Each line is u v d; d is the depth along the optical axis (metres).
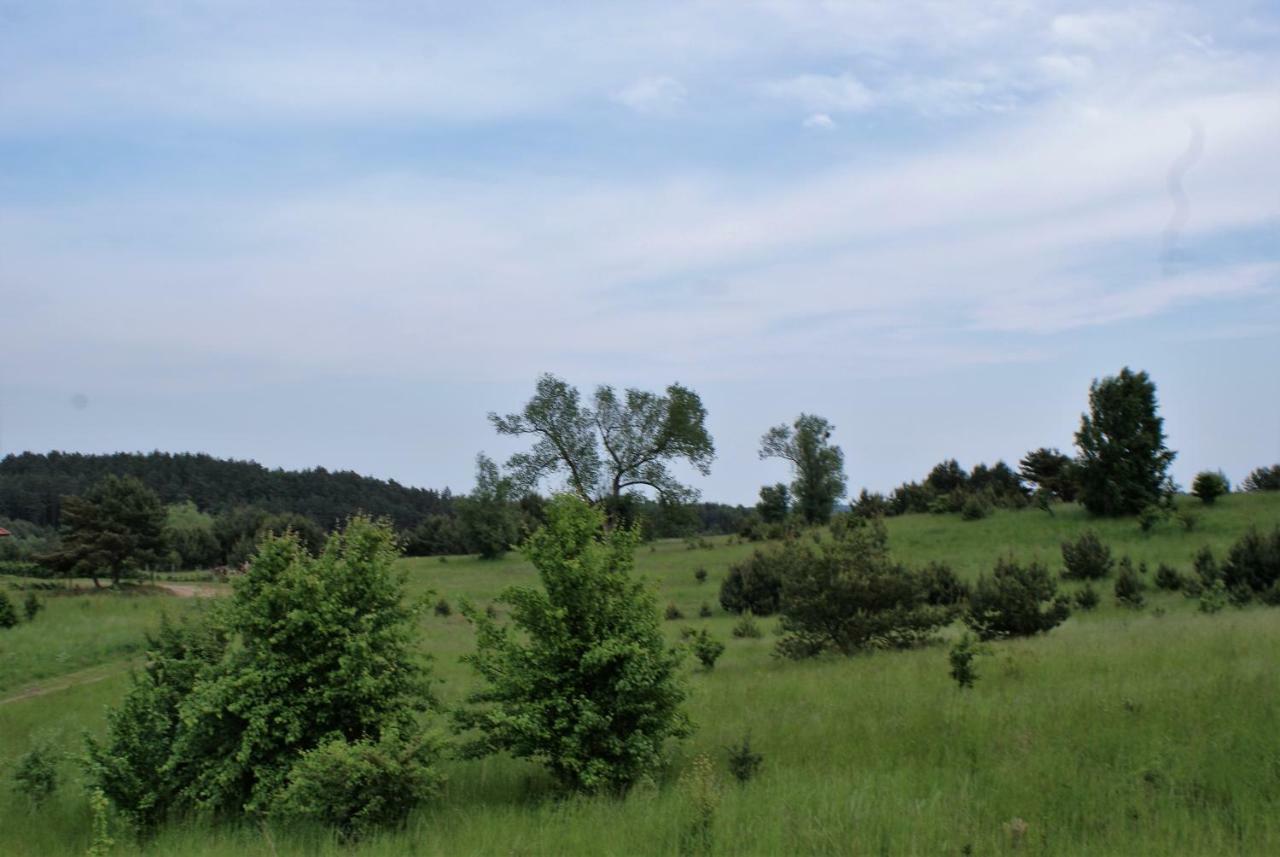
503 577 74.62
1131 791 7.84
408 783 9.58
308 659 10.90
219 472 140.00
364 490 150.50
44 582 57.25
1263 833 6.85
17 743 16.03
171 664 11.84
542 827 8.54
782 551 25.91
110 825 10.62
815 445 95.06
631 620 10.80
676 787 9.35
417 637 11.55
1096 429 66.12
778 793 8.66
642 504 67.62
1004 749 9.38
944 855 6.89
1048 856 6.82
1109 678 12.26
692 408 66.88
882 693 13.34
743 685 16.39
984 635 24.44
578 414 67.19
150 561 58.25
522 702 10.45
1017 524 67.12
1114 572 46.28
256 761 10.60
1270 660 12.30
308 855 8.63
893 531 70.62
